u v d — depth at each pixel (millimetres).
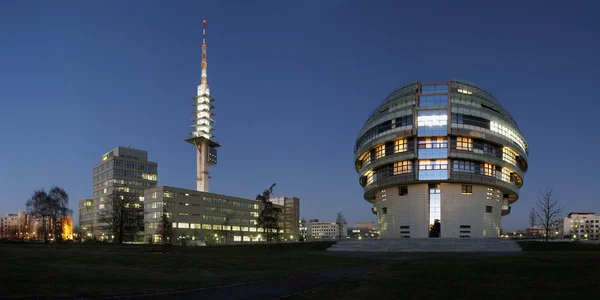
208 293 24484
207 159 197750
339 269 38875
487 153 93688
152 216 145875
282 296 24359
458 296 24672
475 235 93938
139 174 179250
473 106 94875
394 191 100688
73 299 20484
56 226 120750
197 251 73250
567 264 37969
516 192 106438
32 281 24938
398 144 96062
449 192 94625
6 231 188250
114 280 27312
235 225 176375
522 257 49062
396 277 32406
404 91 103875
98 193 179000
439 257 54438
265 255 63906
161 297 22516
